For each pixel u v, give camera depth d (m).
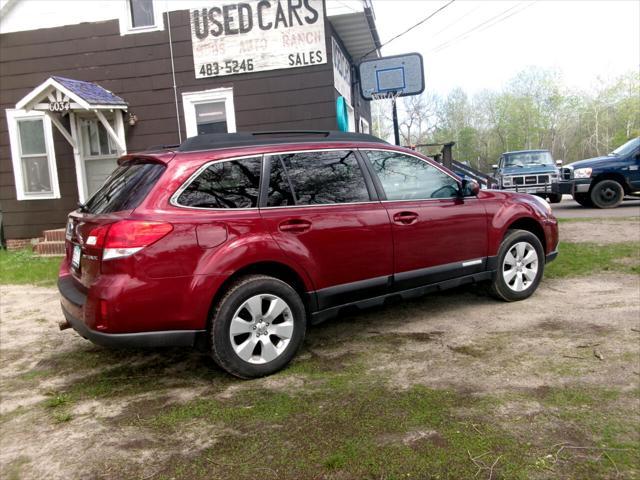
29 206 11.49
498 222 5.18
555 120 59.22
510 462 2.63
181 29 10.65
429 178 4.87
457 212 4.88
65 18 10.94
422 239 4.64
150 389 3.78
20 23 11.04
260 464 2.73
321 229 4.08
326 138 4.44
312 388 3.61
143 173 3.75
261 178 3.97
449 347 4.25
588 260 7.07
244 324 3.74
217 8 10.49
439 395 3.38
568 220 11.24
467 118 62.91
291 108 10.55
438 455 2.72
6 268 8.98
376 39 12.73
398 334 4.66
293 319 3.94
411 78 12.98
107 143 11.20
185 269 3.53
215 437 3.03
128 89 10.90
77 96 9.63
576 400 3.23
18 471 2.79
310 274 4.04
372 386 3.58
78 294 3.78
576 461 2.62
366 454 2.76
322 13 10.30
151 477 2.67
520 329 4.57
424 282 4.70
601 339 4.20
